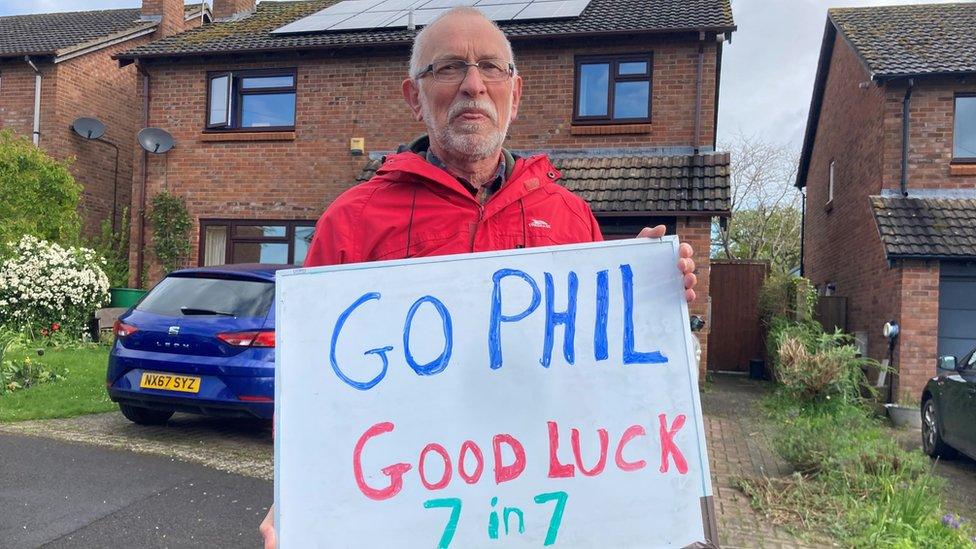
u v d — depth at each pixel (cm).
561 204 199
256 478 458
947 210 934
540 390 164
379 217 183
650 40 1040
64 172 1213
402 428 161
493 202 186
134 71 1612
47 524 369
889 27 1159
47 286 1042
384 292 168
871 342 1018
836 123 1343
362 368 163
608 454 162
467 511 158
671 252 173
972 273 911
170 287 564
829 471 491
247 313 520
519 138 1080
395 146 1142
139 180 1227
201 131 1212
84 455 494
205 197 1210
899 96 978
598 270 172
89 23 1680
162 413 595
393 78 1149
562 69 1072
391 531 157
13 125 1404
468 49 187
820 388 546
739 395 970
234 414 509
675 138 1034
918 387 879
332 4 1506
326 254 185
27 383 718
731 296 1287
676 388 166
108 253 1355
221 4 1534
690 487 161
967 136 977
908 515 425
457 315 168
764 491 486
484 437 162
